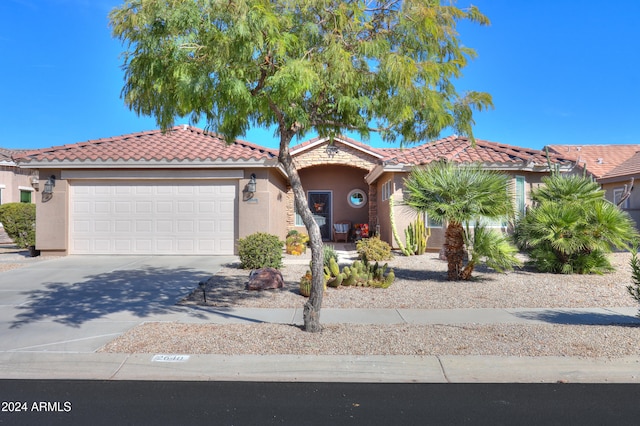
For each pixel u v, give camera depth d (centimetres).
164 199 1628
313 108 755
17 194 2778
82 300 939
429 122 739
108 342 659
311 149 2177
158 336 677
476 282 1134
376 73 712
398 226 1744
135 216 1628
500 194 1114
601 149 2912
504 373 556
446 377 550
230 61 599
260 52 609
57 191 1617
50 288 1058
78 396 501
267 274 1052
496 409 465
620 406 471
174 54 584
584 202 1289
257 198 1596
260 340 654
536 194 1411
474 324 751
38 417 449
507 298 955
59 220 1614
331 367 569
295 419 444
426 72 682
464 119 750
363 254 1195
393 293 1002
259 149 1647
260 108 647
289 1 672
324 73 668
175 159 1570
